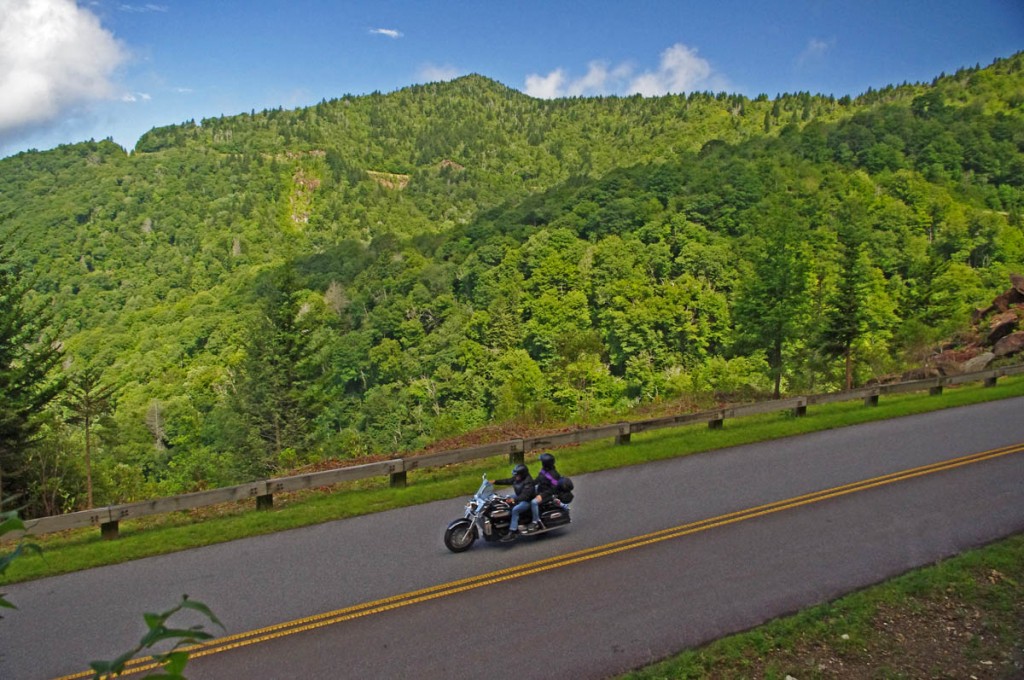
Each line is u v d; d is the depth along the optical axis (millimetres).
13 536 12117
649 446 17188
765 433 18172
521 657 7980
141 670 7938
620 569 10195
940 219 108000
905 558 10297
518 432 19703
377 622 8836
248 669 7848
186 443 66812
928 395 22891
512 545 11227
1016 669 7531
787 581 9688
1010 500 12414
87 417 19234
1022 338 29812
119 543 11812
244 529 12328
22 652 8383
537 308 99688
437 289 119938
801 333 44281
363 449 34500
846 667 7688
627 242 110812
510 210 157875
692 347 86562
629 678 7441
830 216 107125
